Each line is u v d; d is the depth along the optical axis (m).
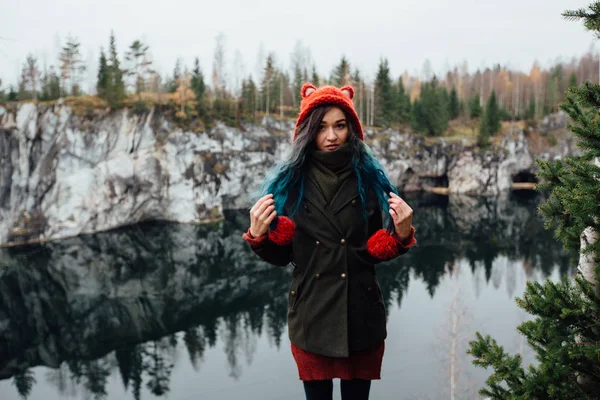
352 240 1.71
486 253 35.34
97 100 45.91
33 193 41.03
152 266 33.59
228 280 30.56
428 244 38.94
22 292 28.23
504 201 62.59
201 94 52.38
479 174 72.00
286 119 61.06
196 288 28.92
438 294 25.03
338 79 72.06
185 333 21.83
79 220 43.06
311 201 1.72
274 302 26.12
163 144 47.75
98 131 44.25
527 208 56.47
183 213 48.41
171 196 48.16
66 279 30.64
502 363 2.54
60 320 23.98
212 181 50.31
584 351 2.13
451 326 18.67
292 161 1.73
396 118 71.25
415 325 19.91
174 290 28.56
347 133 1.76
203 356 19.02
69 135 42.72
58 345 20.94
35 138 41.31
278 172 1.75
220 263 34.56
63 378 17.78
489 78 111.81
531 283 2.56
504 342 16.47
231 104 56.41
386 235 1.64
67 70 54.41
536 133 77.88
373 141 66.31
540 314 2.43
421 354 16.31
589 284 2.29
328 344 1.67
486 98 103.00
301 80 73.88
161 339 21.25
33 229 40.69
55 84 51.41
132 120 46.03
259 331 21.69
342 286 1.67
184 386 16.42
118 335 21.95
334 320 1.67
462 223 47.75
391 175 67.44
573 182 2.22
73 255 36.41
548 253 34.66
